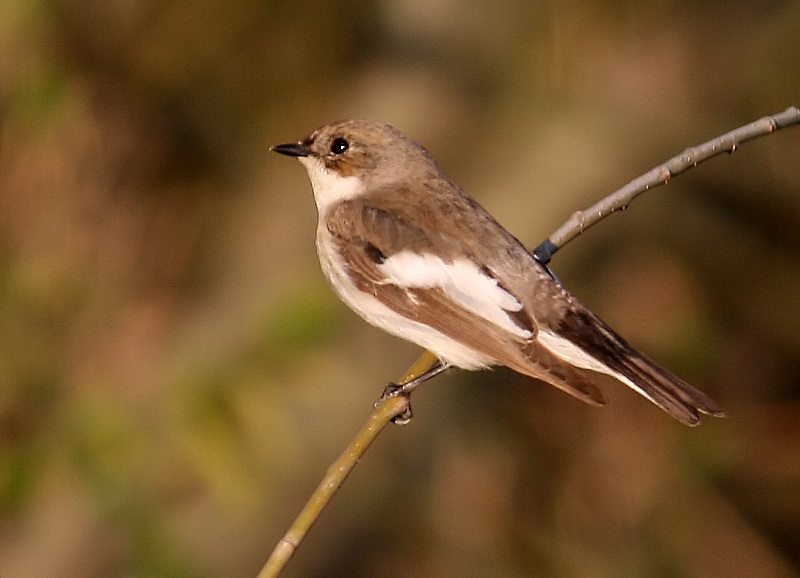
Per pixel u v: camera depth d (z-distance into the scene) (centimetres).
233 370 1106
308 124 1355
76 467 1101
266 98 1344
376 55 1396
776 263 1512
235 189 1353
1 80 1221
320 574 1301
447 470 1352
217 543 1184
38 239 1265
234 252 1327
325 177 991
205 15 1297
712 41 1473
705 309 1473
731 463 1415
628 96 1429
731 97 1482
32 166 1258
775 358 1505
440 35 1397
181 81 1316
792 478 1452
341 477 746
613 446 1378
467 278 890
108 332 1267
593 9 1391
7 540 1173
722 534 1390
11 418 1180
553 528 1360
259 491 1097
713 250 1482
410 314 895
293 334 1103
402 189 959
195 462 1084
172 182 1334
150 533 1098
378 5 1399
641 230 1463
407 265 909
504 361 848
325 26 1339
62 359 1238
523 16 1397
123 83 1292
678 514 1377
